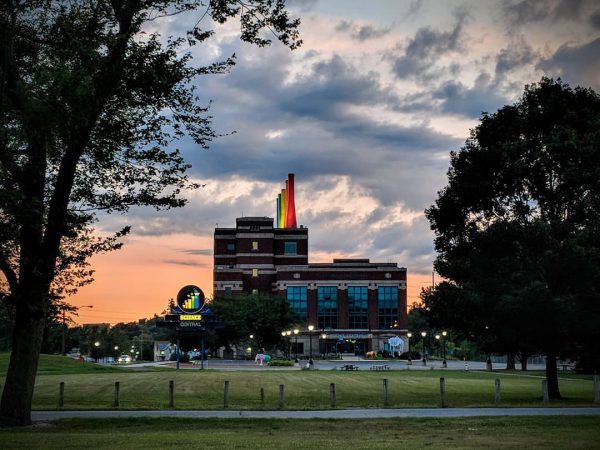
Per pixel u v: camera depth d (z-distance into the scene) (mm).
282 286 140125
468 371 77875
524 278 37125
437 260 42688
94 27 22703
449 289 43062
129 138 24016
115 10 23188
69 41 22625
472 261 39438
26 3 22359
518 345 39406
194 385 46094
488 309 38094
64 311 26156
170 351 151750
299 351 138500
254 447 17906
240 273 141750
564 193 37656
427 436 20922
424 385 48750
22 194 21234
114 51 22188
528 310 35719
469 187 39719
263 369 78938
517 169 37406
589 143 36219
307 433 21938
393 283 140625
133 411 30141
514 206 39500
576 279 36125
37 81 21969
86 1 23109
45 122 21875
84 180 24797
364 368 85188
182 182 25281
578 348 41625
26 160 23719
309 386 46531
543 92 39750
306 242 149875
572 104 39312
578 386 50594
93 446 18109
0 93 21828
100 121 23578
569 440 19594
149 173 24922
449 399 37719
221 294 141250
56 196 23719
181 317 78562
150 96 23531
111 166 24688
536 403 34688
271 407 31938
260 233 145250
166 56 22766
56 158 23938
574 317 35875
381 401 36344
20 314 24641
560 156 36562
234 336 119688
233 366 90188
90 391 41344
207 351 122750
